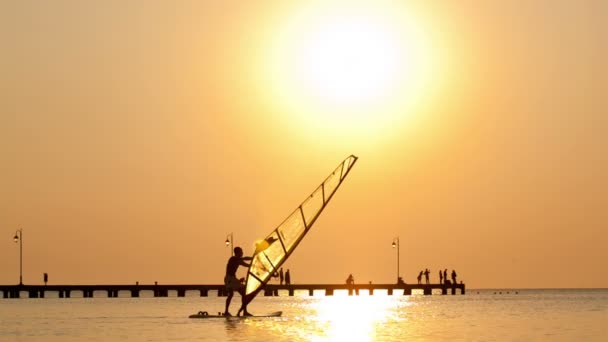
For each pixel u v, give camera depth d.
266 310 139.62
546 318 110.81
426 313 125.56
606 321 103.81
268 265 105.12
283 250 105.56
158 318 110.69
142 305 173.38
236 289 104.81
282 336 79.44
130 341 76.31
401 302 186.25
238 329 87.69
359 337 79.12
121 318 112.69
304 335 80.62
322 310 138.50
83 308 156.25
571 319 108.19
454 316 115.94
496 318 110.69
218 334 81.75
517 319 108.50
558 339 78.25
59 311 141.62
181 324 95.88
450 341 76.00
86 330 90.50
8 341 79.12
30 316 123.12
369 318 109.62
